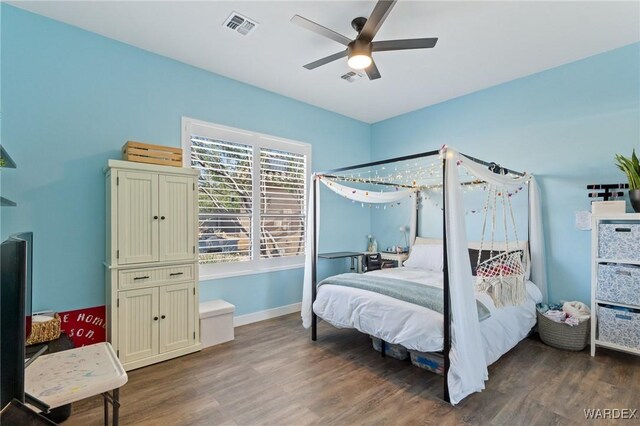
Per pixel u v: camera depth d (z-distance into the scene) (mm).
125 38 3082
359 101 4699
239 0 2518
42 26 2740
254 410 2221
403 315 2611
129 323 2812
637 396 2350
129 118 3193
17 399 1070
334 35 2451
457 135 4547
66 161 2859
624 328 2865
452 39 3049
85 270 2941
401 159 2828
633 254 2816
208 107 3742
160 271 2990
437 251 4277
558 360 2957
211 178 3771
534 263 3678
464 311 2320
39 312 2678
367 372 2770
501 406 2246
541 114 3771
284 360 3008
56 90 2809
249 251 4117
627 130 3227
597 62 3387
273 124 4355
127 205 2814
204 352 3193
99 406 2277
